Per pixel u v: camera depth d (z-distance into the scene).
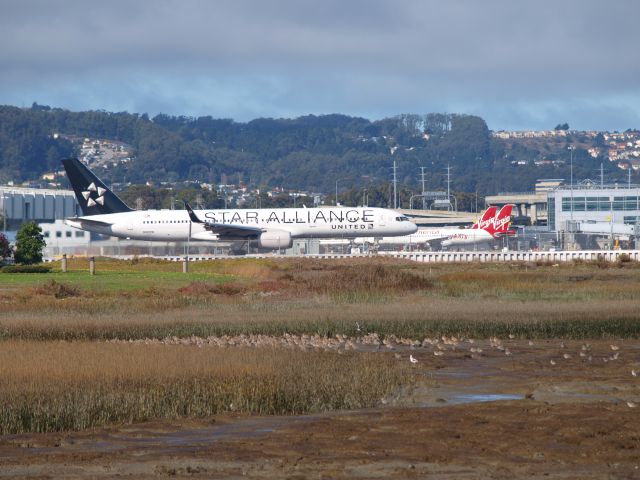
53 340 189.50
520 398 125.56
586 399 123.38
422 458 92.25
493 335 198.75
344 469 89.00
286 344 176.88
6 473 89.50
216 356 155.25
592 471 87.31
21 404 115.31
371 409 117.44
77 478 87.50
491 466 89.44
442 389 132.62
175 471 89.12
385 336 196.75
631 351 173.00
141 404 116.19
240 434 104.12
